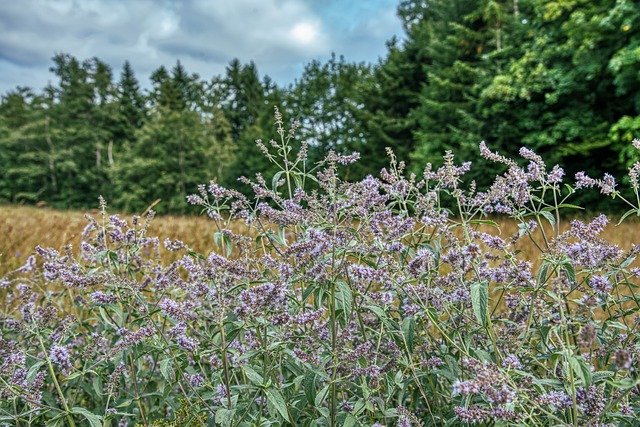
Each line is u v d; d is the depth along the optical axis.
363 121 28.88
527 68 18.34
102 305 2.22
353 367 2.00
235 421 1.90
